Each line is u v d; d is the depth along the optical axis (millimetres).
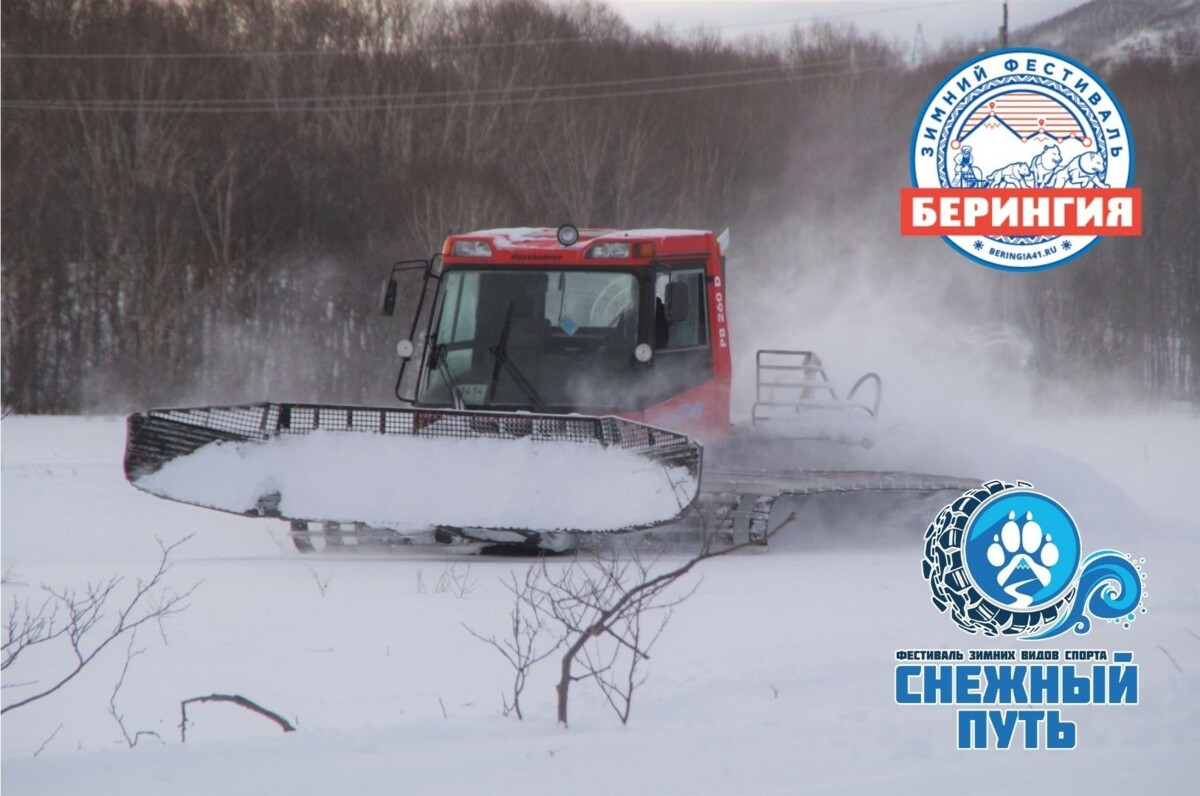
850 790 15844
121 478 71938
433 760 17234
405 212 174125
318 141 191375
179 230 169250
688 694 21359
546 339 45562
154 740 19109
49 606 30125
